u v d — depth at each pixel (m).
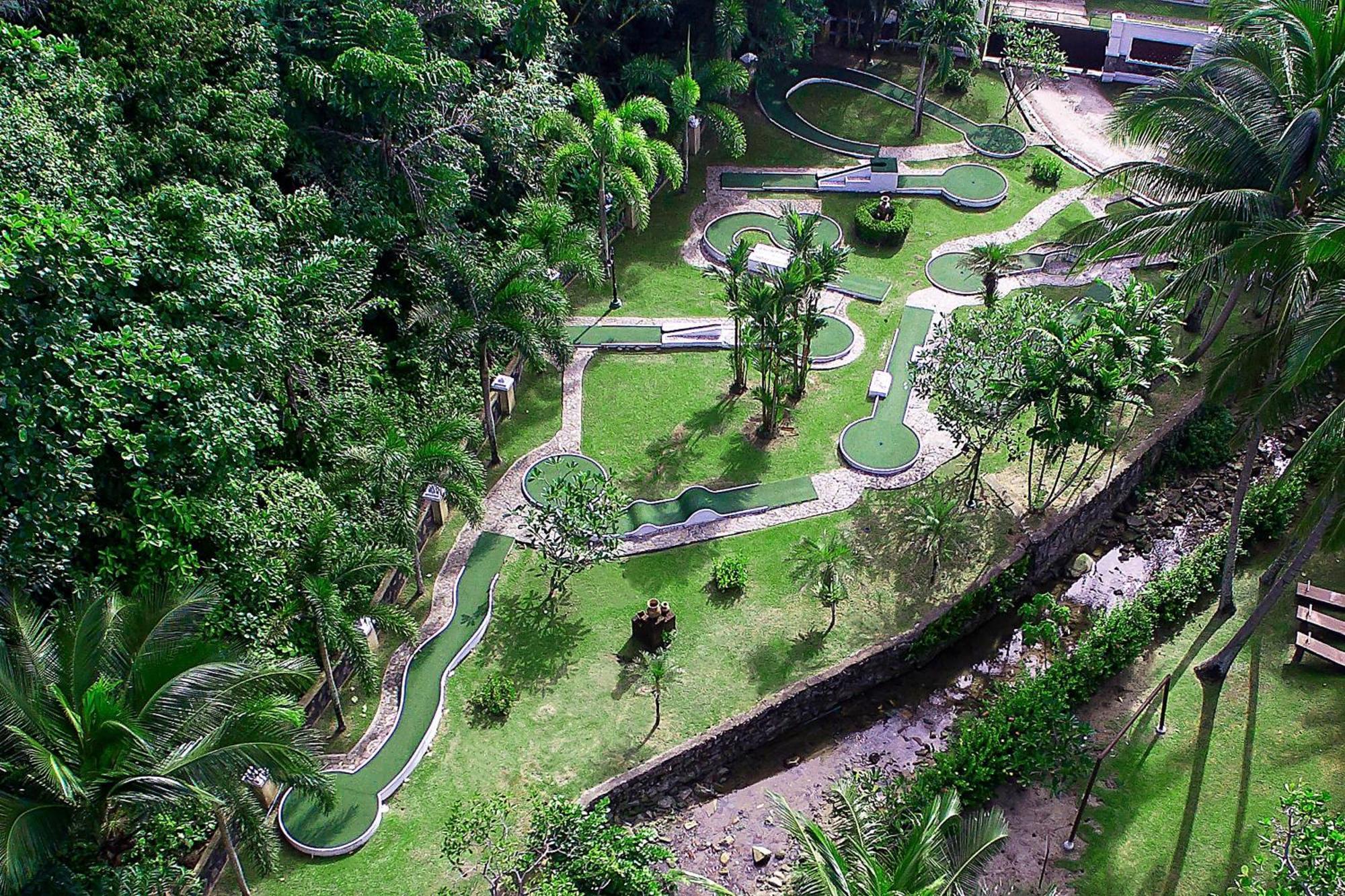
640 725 26.61
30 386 20.48
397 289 35.19
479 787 25.16
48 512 20.16
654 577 30.33
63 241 20.84
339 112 33.59
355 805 24.48
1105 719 27.66
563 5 44.78
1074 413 29.27
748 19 47.84
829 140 48.75
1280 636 29.27
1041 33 50.59
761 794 26.53
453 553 30.62
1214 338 36.22
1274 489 26.12
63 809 17.62
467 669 27.81
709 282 40.69
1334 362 26.19
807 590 30.02
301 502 25.27
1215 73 30.48
